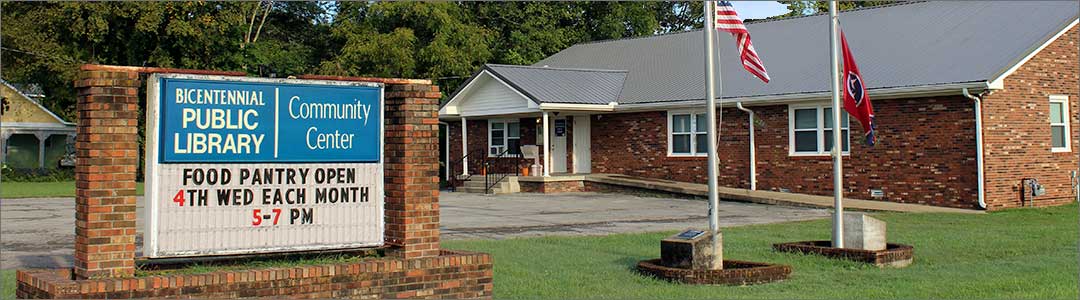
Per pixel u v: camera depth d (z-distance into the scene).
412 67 37.91
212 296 7.98
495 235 16.17
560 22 44.31
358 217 9.10
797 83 25.31
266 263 8.82
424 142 9.34
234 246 8.48
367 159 9.15
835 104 13.13
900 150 23.33
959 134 22.03
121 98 7.95
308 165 8.85
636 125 29.78
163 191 8.17
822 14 30.27
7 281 10.20
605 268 11.63
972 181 21.75
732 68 28.56
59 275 8.19
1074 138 23.64
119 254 7.91
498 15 42.38
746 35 13.29
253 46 40.59
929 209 21.53
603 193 29.22
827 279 10.90
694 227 17.66
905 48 24.81
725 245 14.24
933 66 22.97
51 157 47.22
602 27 43.56
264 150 8.63
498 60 41.53
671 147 28.72
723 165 27.41
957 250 13.59
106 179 7.87
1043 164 22.86
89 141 7.80
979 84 21.08
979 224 17.86
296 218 8.79
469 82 31.67
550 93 29.41
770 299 9.41
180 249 8.23
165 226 8.18
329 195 8.95
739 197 25.00
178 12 37.75
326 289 8.52
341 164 9.01
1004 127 22.06
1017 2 25.02
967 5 26.19
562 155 31.98
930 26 25.62
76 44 39.62
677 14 48.91
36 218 20.30
